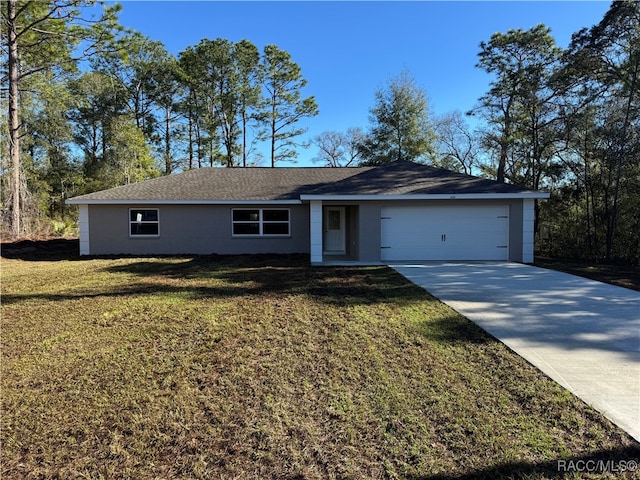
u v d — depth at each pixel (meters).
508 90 23.44
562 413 3.07
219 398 3.42
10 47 19.19
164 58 32.78
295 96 34.84
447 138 30.91
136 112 33.75
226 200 14.92
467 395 3.40
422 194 12.33
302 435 2.87
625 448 2.62
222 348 4.61
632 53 14.41
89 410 3.25
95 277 9.77
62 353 4.51
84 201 14.38
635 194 14.72
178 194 15.28
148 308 6.50
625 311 6.16
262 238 15.57
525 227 12.59
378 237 12.77
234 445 2.77
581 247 17.22
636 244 14.54
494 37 23.70
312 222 12.53
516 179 22.70
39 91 23.16
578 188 17.77
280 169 19.05
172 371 3.98
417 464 2.53
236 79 33.59
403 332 5.14
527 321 5.61
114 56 22.34
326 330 5.27
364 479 2.40
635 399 3.28
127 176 29.30
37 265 12.12
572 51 17.31
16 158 19.39
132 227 15.24
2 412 3.23
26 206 20.78
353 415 3.12
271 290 8.00
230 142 35.34
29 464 2.61
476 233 12.80
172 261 13.04
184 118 35.28
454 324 5.47
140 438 2.87
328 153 42.56
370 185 13.49
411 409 3.19
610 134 14.73
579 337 4.90
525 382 3.62
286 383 3.70
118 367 4.10
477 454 2.61
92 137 32.66
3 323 5.70
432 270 10.66
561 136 18.56
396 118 31.98
